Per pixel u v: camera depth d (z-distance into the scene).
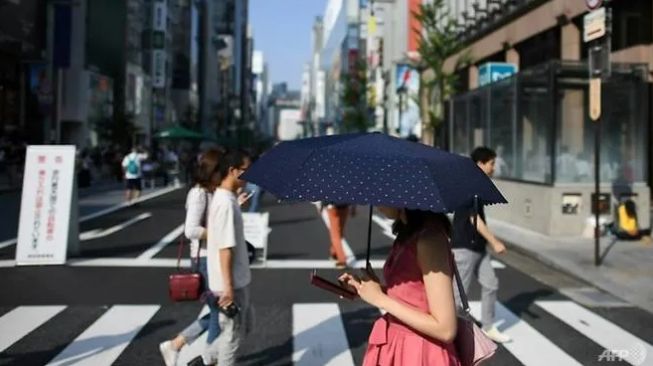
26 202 10.65
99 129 47.12
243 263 4.78
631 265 10.40
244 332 4.85
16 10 37.81
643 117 14.04
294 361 5.82
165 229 15.59
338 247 10.57
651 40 18.77
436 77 32.22
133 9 61.75
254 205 15.59
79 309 7.69
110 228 15.70
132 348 6.18
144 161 33.47
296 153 2.86
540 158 14.68
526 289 9.09
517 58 28.83
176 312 7.57
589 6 10.55
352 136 2.97
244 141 125.19
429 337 2.87
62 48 42.34
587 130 13.93
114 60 56.56
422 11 32.50
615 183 13.88
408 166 2.62
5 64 38.12
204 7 112.69
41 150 10.79
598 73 10.18
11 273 9.85
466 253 6.19
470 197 2.64
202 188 5.27
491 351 3.03
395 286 2.90
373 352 3.02
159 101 76.56
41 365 5.64
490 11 31.19
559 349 6.32
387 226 16.59
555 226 13.64
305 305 7.98
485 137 18.84
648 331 6.96
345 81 71.56
